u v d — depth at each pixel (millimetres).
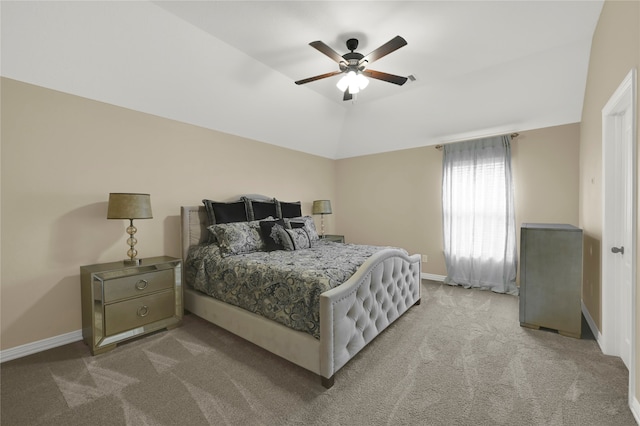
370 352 2248
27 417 1555
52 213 2398
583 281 2994
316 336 1878
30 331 2281
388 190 5008
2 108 2162
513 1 2156
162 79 2809
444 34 2557
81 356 2205
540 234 2605
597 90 2475
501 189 3812
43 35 2107
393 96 3932
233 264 2562
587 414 1551
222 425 1495
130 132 2871
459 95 3617
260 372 1979
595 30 2488
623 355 2072
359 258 2592
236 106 3525
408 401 1674
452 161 4215
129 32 2352
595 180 2557
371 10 2248
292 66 3172
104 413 1584
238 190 3924
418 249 4688
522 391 1752
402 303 2879
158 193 3100
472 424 1490
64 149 2457
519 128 3729
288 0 2148
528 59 2969
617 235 2131
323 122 4586
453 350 2270
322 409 1610
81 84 2482
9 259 2201
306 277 2021
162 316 2639
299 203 4449
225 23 2439
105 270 2311
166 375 1946
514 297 3607
